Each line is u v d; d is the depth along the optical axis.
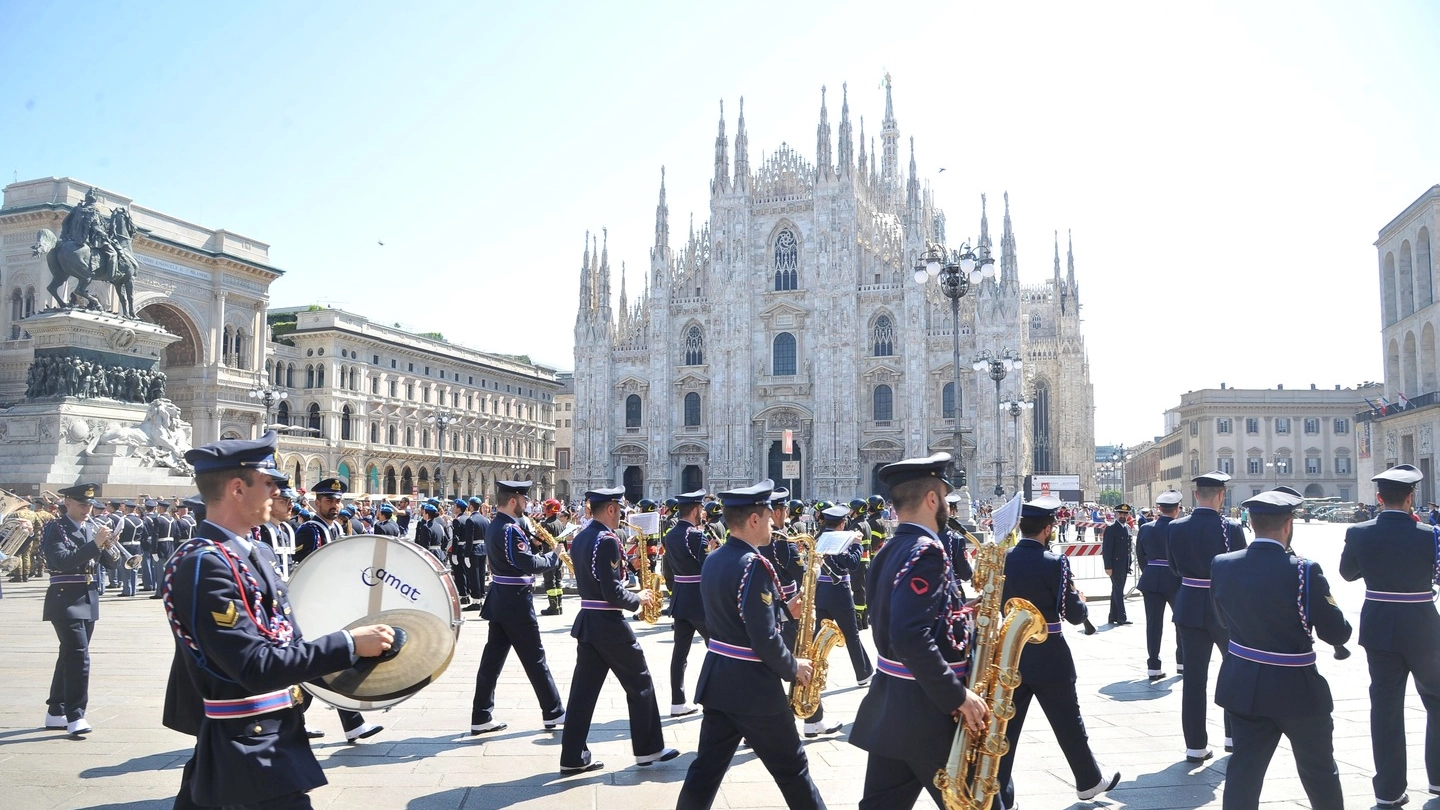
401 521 31.19
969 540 13.15
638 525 14.58
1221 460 130.12
